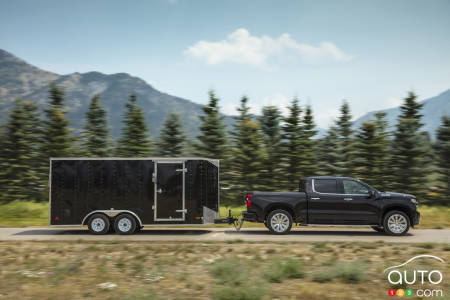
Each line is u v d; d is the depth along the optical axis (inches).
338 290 238.5
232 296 217.0
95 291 237.0
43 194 1043.3
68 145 1071.0
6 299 219.8
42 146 1063.6
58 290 236.1
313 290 233.5
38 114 1103.0
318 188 506.3
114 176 503.2
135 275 279.4
